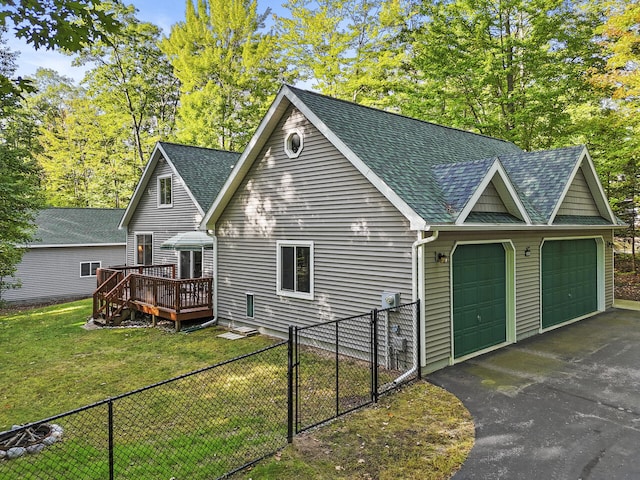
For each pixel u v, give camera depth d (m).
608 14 15.09
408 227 7.98
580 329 11.26
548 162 11.77
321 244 9.76
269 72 25.92
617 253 22.80
